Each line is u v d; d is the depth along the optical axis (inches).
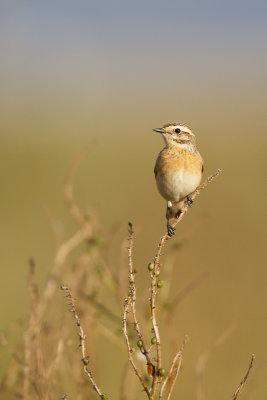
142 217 846.5
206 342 561.6
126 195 948.6
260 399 463.8
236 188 974.4
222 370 514.6
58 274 398.6
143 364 354.3
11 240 768.9
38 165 1098.7
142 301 382.3
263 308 639.8
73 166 426.9
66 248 406.9
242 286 689.6
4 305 573.3
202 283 684.1
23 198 935.7
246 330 596.1
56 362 344.2
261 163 1104.2
